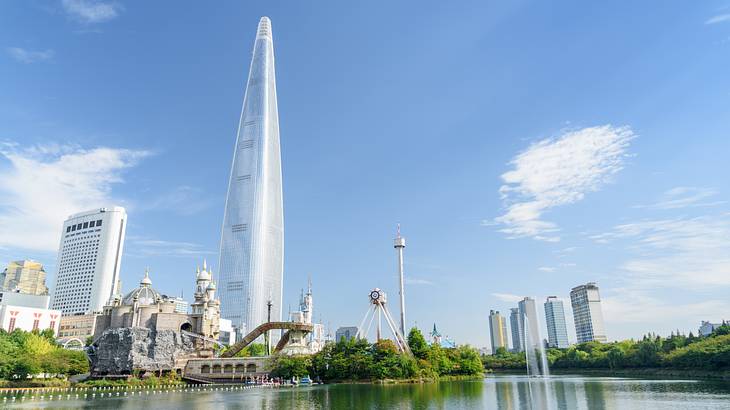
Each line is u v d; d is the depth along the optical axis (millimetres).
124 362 198500
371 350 191250
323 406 105125
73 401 122750
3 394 142750
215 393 144125
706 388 143875
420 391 140500
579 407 102625
